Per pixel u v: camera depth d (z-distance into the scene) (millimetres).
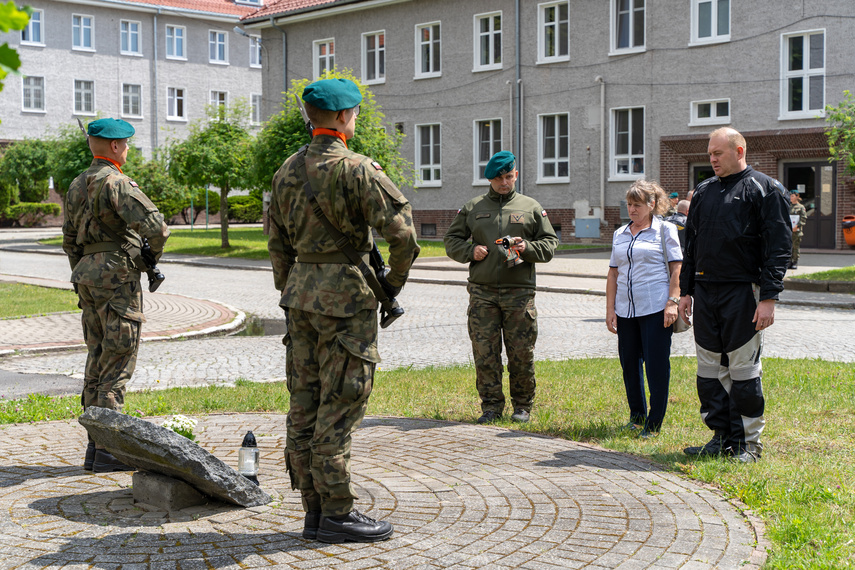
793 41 25797
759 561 3617
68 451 5633
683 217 11422
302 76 37062
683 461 5344
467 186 32781
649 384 6141
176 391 7934
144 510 4336
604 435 6129
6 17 1436
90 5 48281
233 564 3592
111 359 5203
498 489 4723
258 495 4426
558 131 30719
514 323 6590
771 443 5750
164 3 50938
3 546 3775
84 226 5199
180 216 51156
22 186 39781
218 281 21047
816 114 25172
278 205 3896
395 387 8016
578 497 4566
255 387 8141
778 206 5184
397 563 3619
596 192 29719
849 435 5918
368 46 35219
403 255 3762
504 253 6367
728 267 5328
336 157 3719
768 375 8141
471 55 32281
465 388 7941
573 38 29891
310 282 3756
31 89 46781
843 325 12844
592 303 16297
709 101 27297
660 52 28062
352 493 3854
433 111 33469
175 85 51906
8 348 10727
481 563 3617
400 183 27266
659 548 3777
